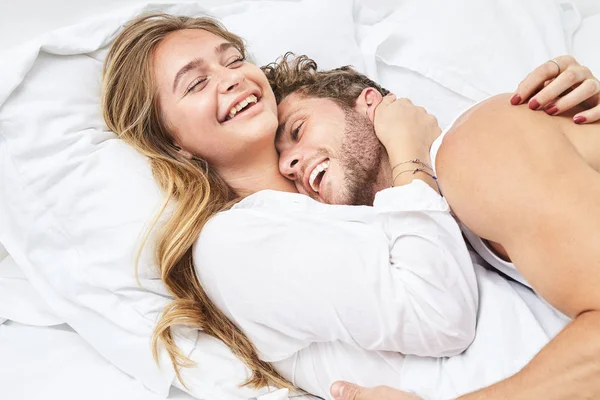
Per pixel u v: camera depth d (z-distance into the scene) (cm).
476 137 94
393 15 167
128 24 134
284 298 99
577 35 165
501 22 158
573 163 85
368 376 103
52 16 142
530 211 84
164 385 108
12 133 116
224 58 124
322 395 108
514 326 99
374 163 121
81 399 108
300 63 142
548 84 94
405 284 97
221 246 103
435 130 121
